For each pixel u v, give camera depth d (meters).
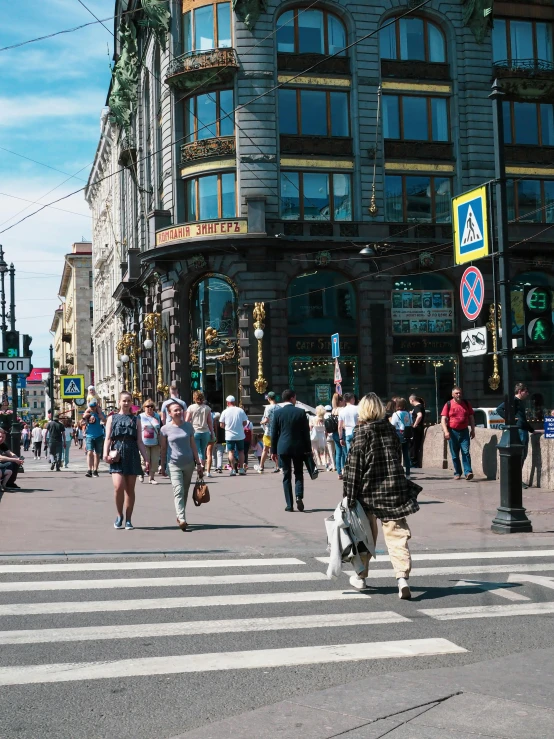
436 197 39.03
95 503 17.05
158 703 5.63
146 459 13.79
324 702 5.57
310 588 9.30
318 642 7.12
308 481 21.05
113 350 65.25
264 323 36.69
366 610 8.28
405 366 38.28
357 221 37.62
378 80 38.34
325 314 37.72
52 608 8.28
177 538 12.71
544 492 17.42
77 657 6.65
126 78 47.78
